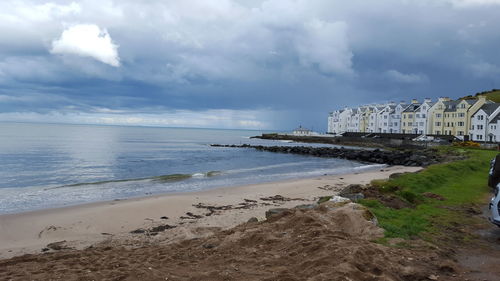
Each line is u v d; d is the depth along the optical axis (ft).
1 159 124.36
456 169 71.00
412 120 286.87
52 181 84.84
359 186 47.98
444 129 255.29
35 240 37.32
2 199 60.95
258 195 63.46
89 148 188.85
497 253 23.57
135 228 42.09
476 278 19.02
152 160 141.59
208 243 26.03
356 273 17.31
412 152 174.40
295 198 61.16
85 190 70.74
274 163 144.97
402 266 19.47
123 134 431.43
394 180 54.95
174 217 47.29
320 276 16.78
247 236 26.12
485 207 38.91
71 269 21.50
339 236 23.50
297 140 365.20
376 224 28.58
